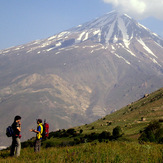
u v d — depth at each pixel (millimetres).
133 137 36969
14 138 12633
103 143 14781
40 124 13852
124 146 13672
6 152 15750
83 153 11266
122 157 10219
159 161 9641
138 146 13516
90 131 64312
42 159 10320
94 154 10648
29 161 10266
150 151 12031
